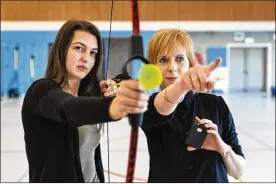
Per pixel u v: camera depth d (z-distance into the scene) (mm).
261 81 11047
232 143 993
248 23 5984
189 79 531
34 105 764
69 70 864
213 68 523
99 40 906
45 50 8984
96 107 540
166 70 899
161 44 903
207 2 5688
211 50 10484
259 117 5387
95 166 985
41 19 5496
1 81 9000
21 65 9008
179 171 905
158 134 932
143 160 2928
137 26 551
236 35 10469
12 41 8914
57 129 805
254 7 5695
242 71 10984
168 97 685
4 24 5859
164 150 923
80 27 859
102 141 1726
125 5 5422
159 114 722
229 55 10797
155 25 5688
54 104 665
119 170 2654
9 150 3377
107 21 5441
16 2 5453
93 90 959
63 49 852
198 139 865
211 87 521
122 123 4742
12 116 5586
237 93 10273
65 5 5473
